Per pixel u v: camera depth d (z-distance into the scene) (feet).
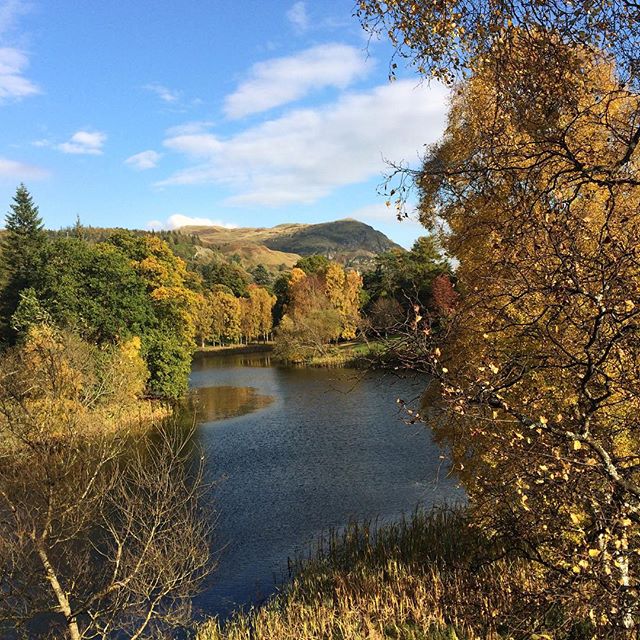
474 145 21.97
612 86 17.04
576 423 16.72
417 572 37.96
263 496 66.85
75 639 30.42
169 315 156.35
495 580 26.12
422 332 16.26
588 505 15.56
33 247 180.45
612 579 13.88
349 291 231.71
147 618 33.12
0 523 31.96
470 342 25.73
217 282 366.22
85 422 37.45
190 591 43.45
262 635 34.09
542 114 15.94
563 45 15.47
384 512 59.93
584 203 17.95
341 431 98.58
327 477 73.05
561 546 16.48
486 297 17.28
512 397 19.83
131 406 108.99
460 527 40.01
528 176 15.39
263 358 241.96
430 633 30.40
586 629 17.15
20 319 117.60
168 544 38.68
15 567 30.81
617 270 13.64
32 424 31.78
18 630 32.32
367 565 41.75
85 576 35.09
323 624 33.04
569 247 14.57
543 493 16.07
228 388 156.97
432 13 16.60
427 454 81.25
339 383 150.20
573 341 16.83
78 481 34.09
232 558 50.57
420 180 19.53
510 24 15.78
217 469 78.33
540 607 17.03
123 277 134.31
